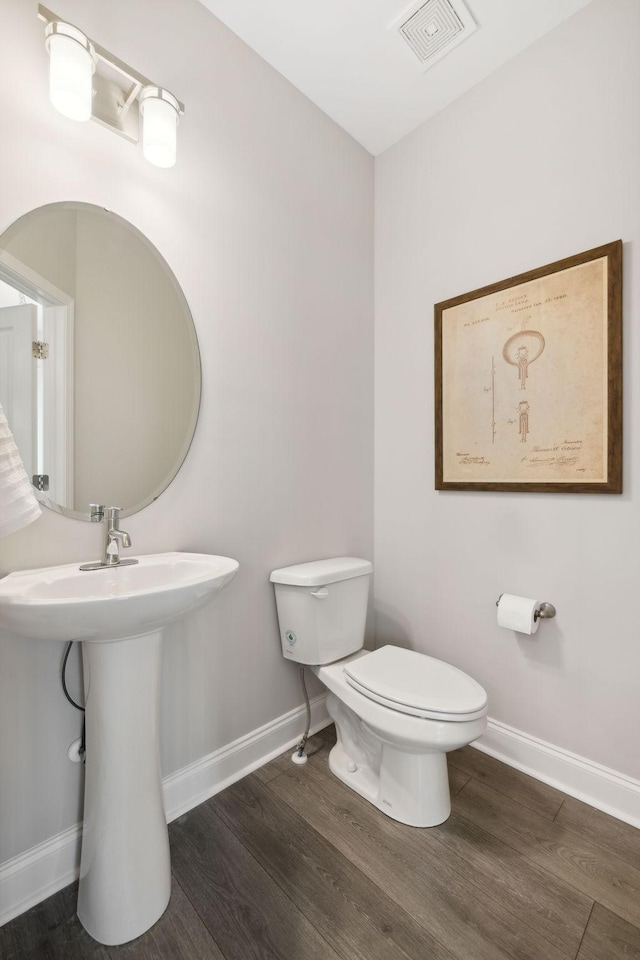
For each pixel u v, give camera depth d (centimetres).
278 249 178
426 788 141
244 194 166
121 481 133
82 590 114
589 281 151
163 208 143
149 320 140
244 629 167
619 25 145
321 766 171
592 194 152
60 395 122
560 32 158
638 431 143
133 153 135
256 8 153
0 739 112
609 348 147
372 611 225
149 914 109
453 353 189
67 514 122
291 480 184
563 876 124
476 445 182
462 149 188
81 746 123
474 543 186
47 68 117
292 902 116
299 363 187
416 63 173
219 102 157
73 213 124
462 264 189
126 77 132
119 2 131
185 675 150
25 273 115
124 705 109
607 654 151
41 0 116
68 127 122
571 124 156
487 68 176
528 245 168
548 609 162
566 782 159
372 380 223
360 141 214
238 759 165
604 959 102
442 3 150
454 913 113
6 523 94
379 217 222
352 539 212
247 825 141
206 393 155
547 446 162
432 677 146
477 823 143
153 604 97
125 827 108
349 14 155
